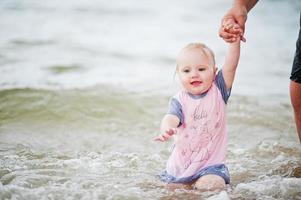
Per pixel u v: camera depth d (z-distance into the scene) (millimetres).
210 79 4496
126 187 4367
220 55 9195
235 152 5359
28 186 4316
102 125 6242
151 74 8352
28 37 10258
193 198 4152
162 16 12625
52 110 6570
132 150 5457
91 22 11828
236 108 6820
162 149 5520
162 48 9906
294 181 4383
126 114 6625
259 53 9773
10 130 5965
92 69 8484
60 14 12461
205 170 4418
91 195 4133
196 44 4609
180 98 4535
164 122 4453
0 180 4434
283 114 6637
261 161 5105
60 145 5555
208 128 4457
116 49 9766
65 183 4387
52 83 7598
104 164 4945
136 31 11180
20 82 7543
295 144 5605
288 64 9070
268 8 13641
